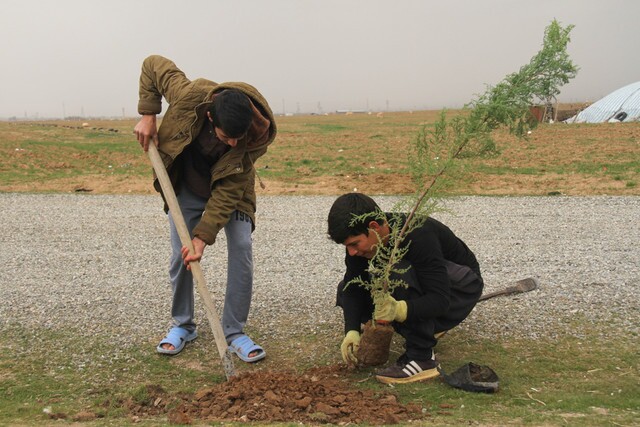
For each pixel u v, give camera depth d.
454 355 4.34
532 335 4.72
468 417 3.25
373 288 3.67
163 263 7.65
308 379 3.77
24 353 4.60
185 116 4.02
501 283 6.38
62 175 16.62
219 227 3.99
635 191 12.68
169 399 3.67
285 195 13.66
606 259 7.29
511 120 3.58
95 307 5.76
